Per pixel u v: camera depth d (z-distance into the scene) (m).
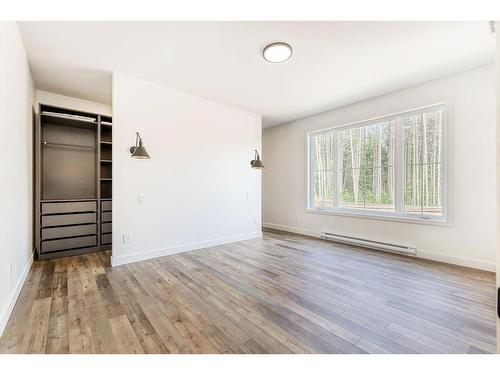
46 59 2.64
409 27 2.10
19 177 2.29
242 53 2.53
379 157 3.84
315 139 4.86
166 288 2.35
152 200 3.31
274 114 4.73
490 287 2.38
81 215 3.47
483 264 2.84
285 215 5.42
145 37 2.25
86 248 3.50
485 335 1.61
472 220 2.92
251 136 4.59
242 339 1.57
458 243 3.03
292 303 2.06
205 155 3.89
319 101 4.00
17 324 1.72
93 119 3.58
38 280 2.52
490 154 2.80
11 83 1.93
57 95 3.65
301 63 2.75
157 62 2.73
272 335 1.61
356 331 1.66
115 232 3.00
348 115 4.18
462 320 1.80
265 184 5.93
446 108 3.10
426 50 2.47
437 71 2.95
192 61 2.71
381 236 3.77
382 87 3.42
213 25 2.08
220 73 3.01
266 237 4.71
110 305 2.01
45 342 1.52
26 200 2.68
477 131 2.87
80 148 3.87
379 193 3.85
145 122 3.22
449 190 3.08
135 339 1.56
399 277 2.64
